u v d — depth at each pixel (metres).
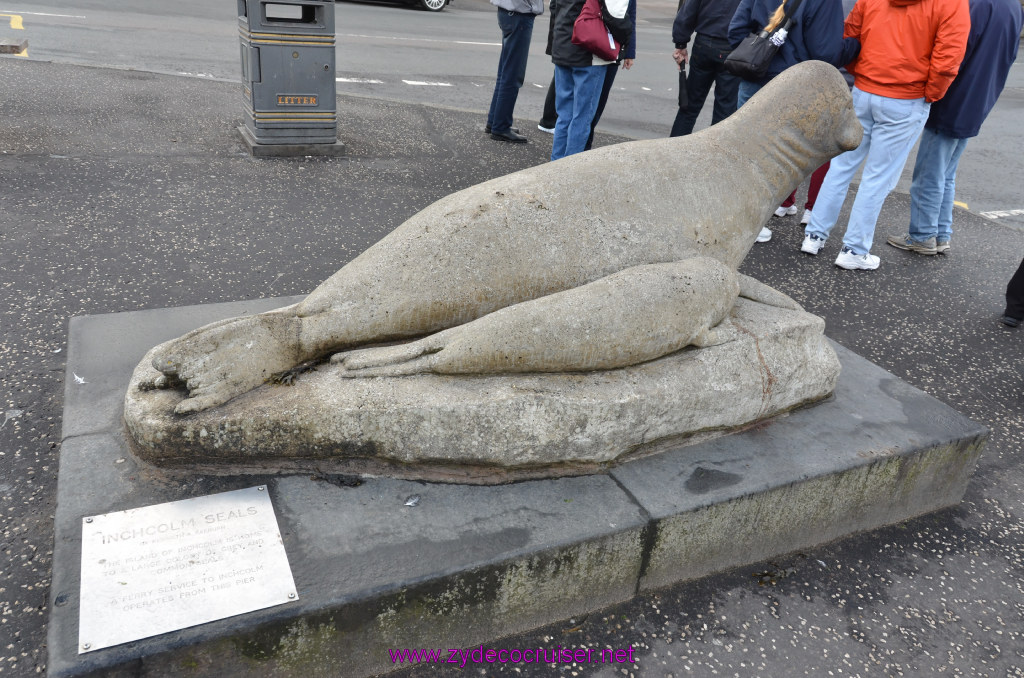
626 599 2.35
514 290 2.27
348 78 8.82
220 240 4.42
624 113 8.86
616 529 2.13
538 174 2.38
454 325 2.29
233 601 1.76
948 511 2.96
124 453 2.15
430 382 2.16
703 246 2.46
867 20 4.64
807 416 2.76
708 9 5.73
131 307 3.56
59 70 7.46
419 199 5.44
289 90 5.82
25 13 9.98
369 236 4.73
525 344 2.12
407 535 2.01
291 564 1.88
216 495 2.04
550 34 6.81
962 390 3.84
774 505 2.43
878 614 2.44
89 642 1.64
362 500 2.10
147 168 5.34
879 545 2.73
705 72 5.99
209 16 11.45
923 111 4.67
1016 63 15.22
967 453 2.83
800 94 2.61
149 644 1.66
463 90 8.95
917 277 5.21
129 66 8.05
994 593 2.58
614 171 2.40
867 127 4.87
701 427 2.48
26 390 2.84
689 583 2.45
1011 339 4.43
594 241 2.31
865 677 2.21
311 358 2.25
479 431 2.15
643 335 2.21
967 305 4.84
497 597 2.06
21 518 2.25
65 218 4.40
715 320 2.41
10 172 4.92
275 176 5.55
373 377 2.17
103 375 2.51
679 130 6.35
